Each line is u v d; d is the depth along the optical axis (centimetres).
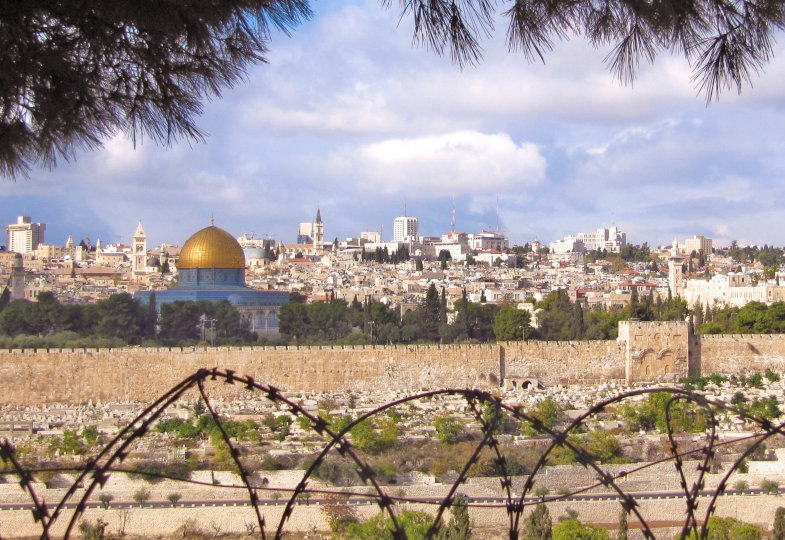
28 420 19525
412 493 13725
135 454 15338
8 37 2905
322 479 14262
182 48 3192
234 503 12938
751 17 2864
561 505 13125
